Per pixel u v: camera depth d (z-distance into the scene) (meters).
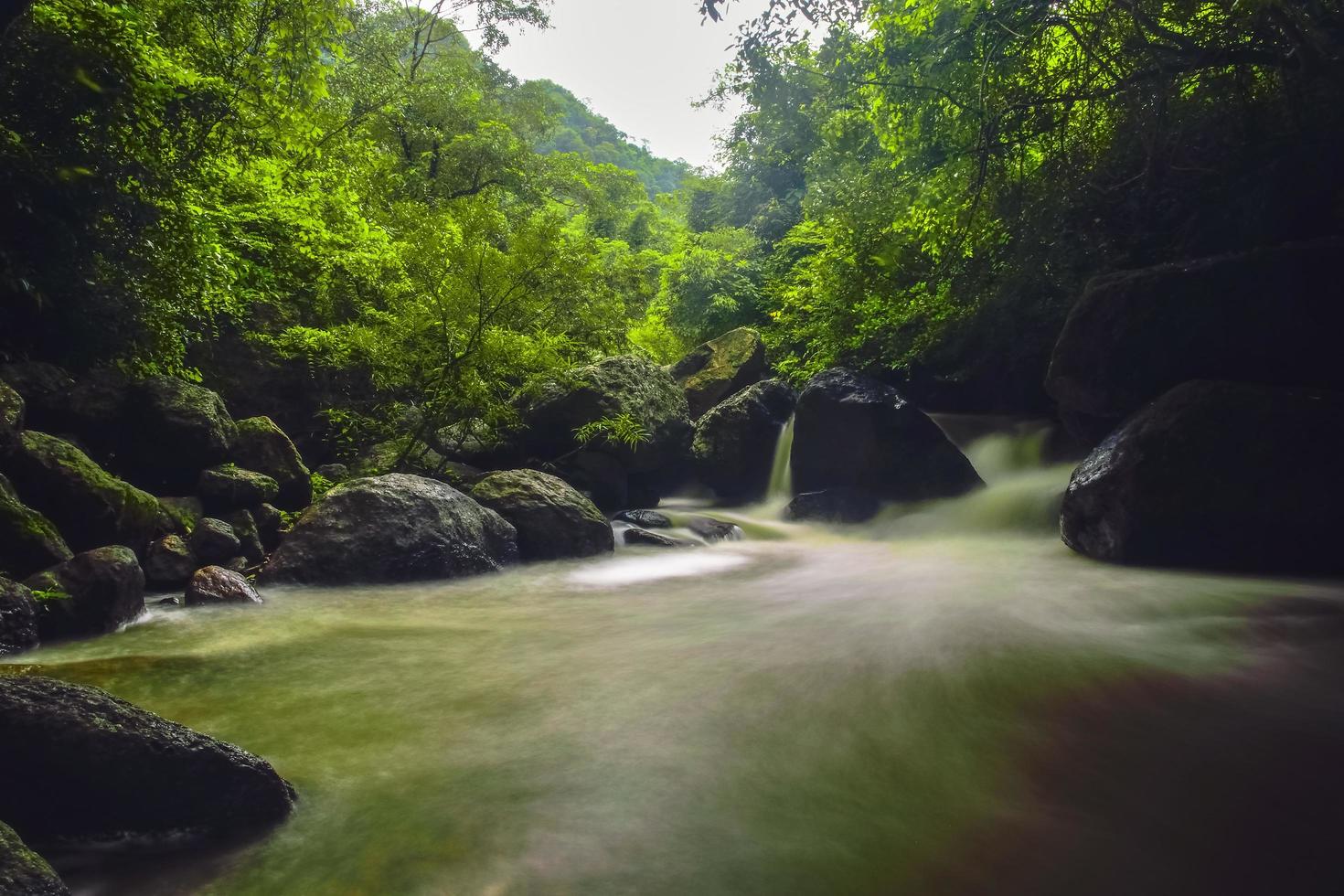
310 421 9.16
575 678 3.99
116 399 6.42
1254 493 6.35
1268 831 2.48
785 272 21.42
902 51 10.14
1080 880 2.22
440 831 2.45
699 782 2.82
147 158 5.47
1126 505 6.77
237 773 2.44
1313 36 7.20
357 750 3.07
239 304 8.16
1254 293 7.16
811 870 2.26
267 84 9.16
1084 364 8.15
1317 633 4.67
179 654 4.32
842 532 9.91
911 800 2.69
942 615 5.27
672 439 11.39
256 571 6.20
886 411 10.46
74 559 4.77
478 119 22.20
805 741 3.19
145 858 2.28
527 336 9.23
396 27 22.31
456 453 10.16
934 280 11.28
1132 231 10.38
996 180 10.09
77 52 4.78
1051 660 4.19
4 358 5.88
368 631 4.97
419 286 8.69
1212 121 9.40
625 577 6.99
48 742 2.22
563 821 2.52
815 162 12.32
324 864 2.27
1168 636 4.63
